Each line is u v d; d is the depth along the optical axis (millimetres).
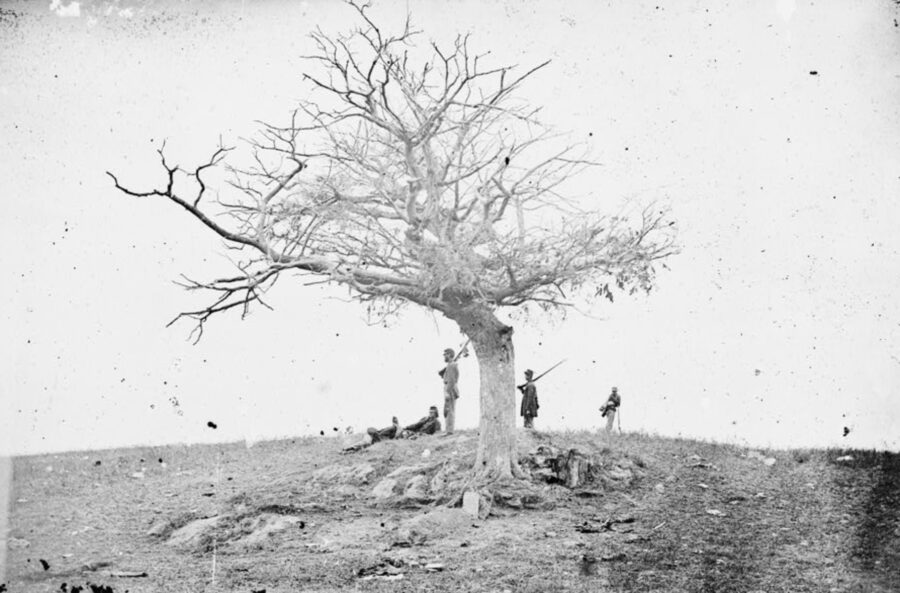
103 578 11172
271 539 12781
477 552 12094
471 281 14445
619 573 11125
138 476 15586
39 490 14586
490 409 15008
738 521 12977
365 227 14969
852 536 12148
